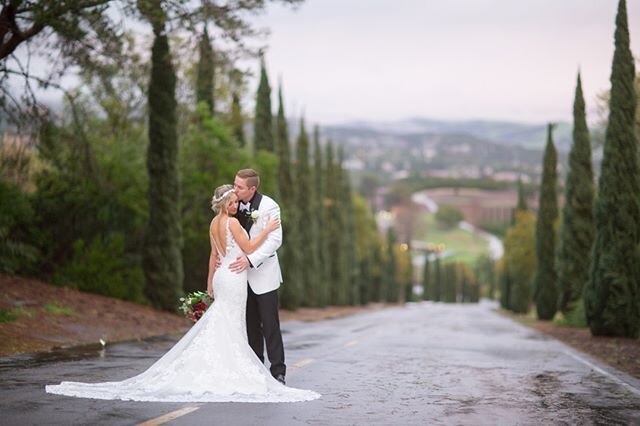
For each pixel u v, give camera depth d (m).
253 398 8.74
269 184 34.97
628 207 22.89
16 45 17.81
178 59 24.94
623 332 23.08
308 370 12.34
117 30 18.67
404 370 12.70
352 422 7.72
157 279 24.80
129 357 12.85
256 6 19.00
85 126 26.06
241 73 20.41
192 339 9.11
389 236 125.00
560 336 25.52
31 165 23.02
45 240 24.19
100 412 7.73
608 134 23.14
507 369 13.32
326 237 68.75
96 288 24.12
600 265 23.11
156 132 24.77
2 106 19.16
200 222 30.41
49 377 10.16
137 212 25.81
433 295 179.00
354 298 82.12
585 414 8.65
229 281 9.15
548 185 44.84
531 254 57.91
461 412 8.53
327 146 72.94
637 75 25.34
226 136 30.98
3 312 16.34
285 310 46.19
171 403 8.34
